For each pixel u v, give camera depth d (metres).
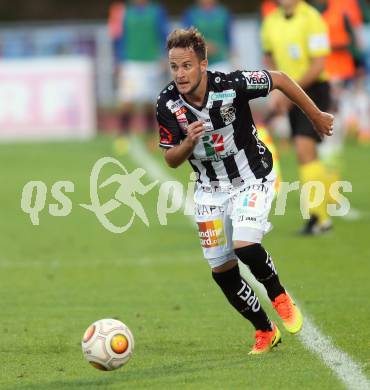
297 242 38.09
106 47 85.50
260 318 22.55
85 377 20.78
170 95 22.14
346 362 21.31
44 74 78.50
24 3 139.38
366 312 26.67
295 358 21.83
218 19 67.06
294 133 38.41
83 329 25.77
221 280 22.59
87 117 78.88
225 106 21.95
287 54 39.41
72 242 39.88
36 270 34.47
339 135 62.28
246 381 19.89
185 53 21.34
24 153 69.75
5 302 29.44
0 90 78.44
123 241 39.78
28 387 20.09
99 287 31.41
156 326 25.88
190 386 19.64
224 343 23.78
